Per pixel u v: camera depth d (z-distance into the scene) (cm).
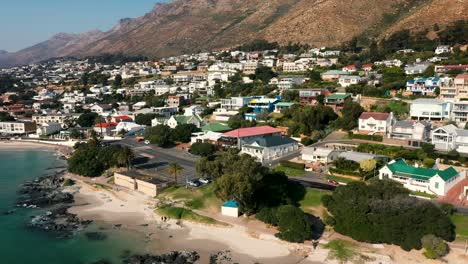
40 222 10106
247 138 15662
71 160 14650
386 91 19812
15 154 19200
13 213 10788
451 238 8131
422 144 13475
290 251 8219
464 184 10781
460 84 17850
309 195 10512
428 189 10256
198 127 19212
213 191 10362
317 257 7944
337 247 8175
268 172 10844
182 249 8481
